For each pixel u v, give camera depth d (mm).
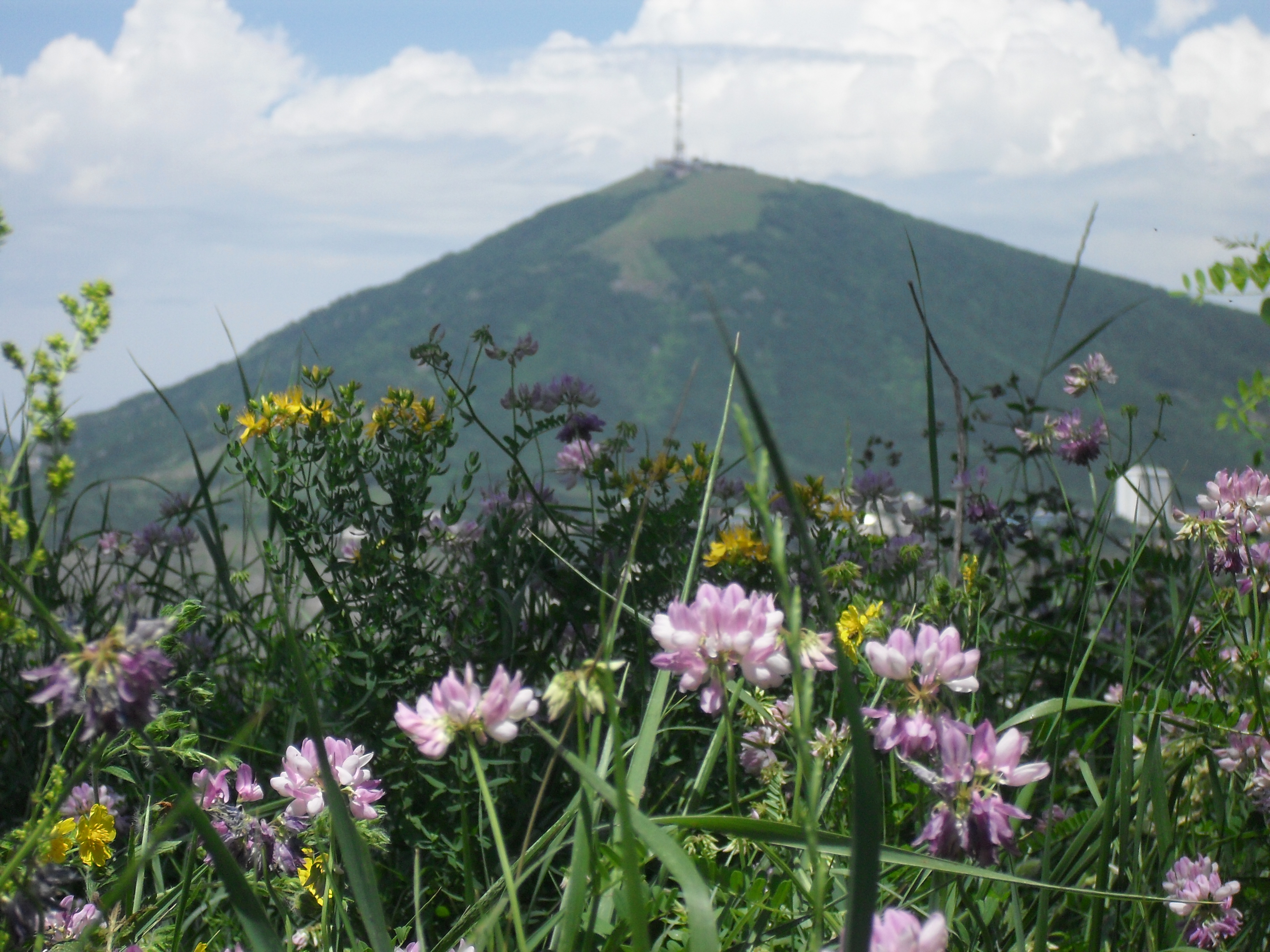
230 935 537
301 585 755
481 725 473
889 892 540
